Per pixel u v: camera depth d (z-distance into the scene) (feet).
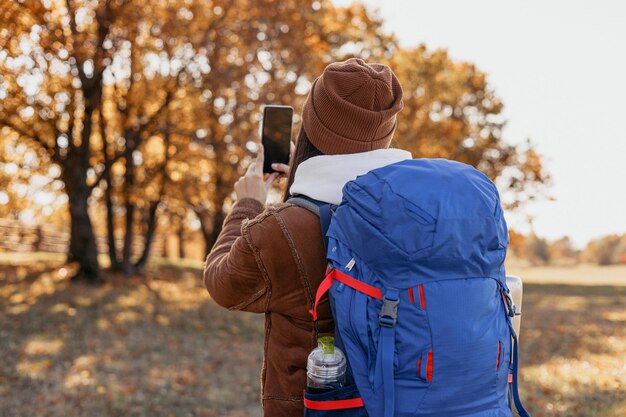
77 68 52.31
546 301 63.82
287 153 6.52
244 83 56.03
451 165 5.20
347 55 62.39
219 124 57.06
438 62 73.00
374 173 5.06
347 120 5.42
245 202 6.18
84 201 56.54
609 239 195.11
